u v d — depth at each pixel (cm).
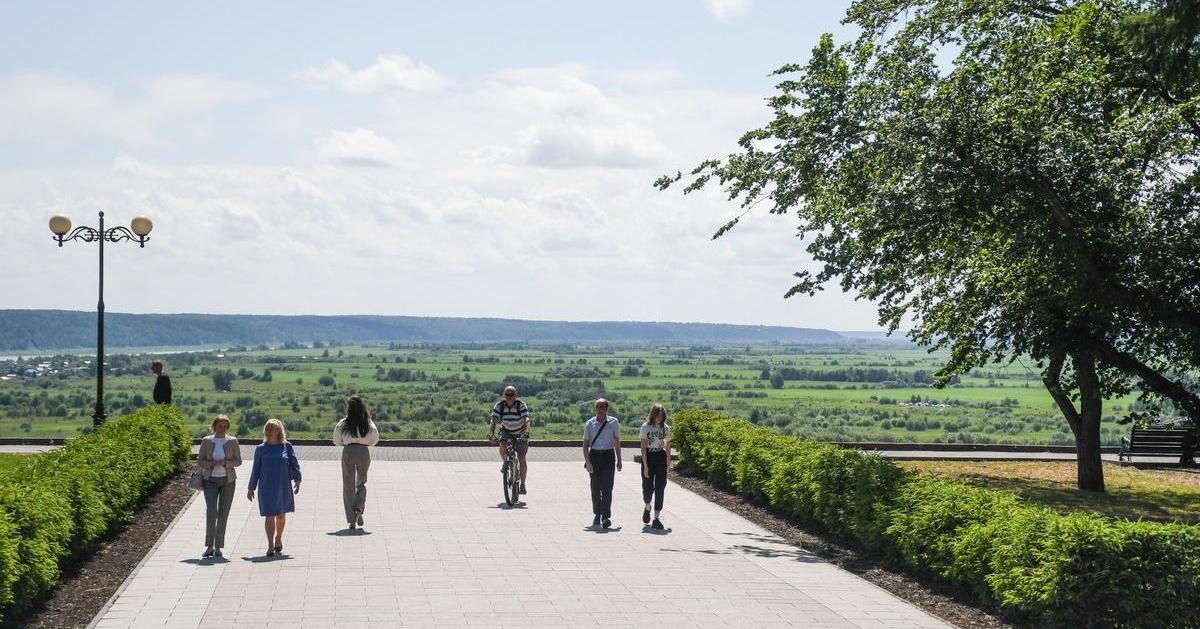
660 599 1138
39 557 1058
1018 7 1762
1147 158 1534
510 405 1888
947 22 1797
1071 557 1001
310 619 1025
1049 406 9975
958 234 1580
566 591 1169
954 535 1209
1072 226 1473
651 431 1639
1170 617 970
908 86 1593
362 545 1442
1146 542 991
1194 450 2809
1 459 2184
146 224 2464
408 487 2067
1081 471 2244
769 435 2066
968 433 6738
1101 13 1567
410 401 10825
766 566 1335
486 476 2248
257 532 1538
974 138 1466
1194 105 1506
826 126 1622
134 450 1689
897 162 1504
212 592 1141
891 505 1379
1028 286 1602
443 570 1276
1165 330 1580
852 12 1941
